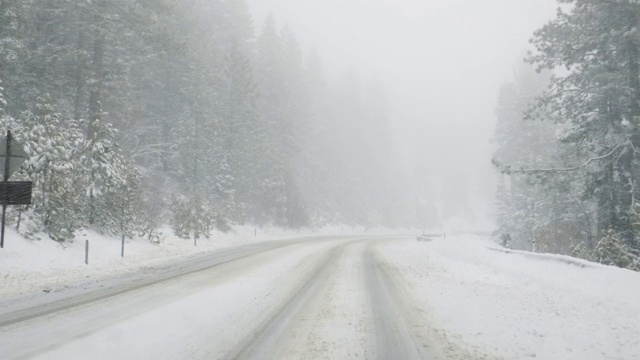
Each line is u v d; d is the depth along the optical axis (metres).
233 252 19.72
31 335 5.70
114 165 17.73
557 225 26.17
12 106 21.78
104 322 6.43
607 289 8.81
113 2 24.30
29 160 13.82
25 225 13.17
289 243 27.47
